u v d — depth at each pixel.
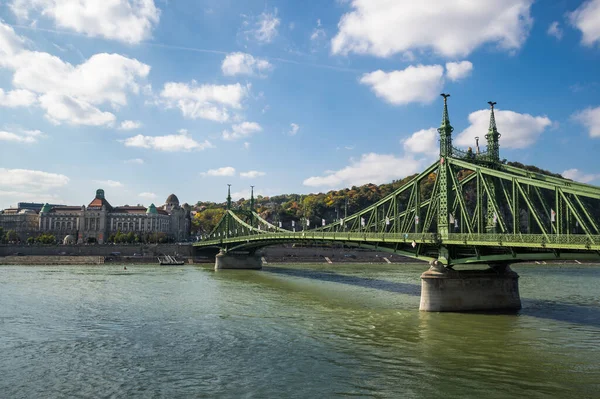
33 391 27.89
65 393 27.53
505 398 26.25
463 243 47.78
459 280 52.31
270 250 168.75
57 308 55.03
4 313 51.62
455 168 54.59
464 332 41.56
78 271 110.88
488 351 35.41
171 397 26.73
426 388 27.81
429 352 35.25
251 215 154.38
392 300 62.53
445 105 55.72
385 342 38.31
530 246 40.28
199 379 29.67
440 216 53.72
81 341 39.28
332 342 38.44
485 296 52.56
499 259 46.56
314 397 26.53
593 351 35.28
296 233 89.19
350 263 159.38
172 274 106.31
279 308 55.69
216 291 73.12
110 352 35.91
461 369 31.20
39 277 93.50
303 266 144.12
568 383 28.50
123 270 116.88
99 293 68.88
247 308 55.75
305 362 33.00
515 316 48.84
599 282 87.62
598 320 46.53
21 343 38.59
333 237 74.31
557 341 38.22
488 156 55.59
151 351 36.12
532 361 32.88
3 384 29.03
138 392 27.58
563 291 71.81
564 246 37.34
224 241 131.38
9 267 123.56
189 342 38.81
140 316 50.25
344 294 69.44
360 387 28.02
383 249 66.00
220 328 44.16
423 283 53.19
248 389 27.86
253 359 33.84
